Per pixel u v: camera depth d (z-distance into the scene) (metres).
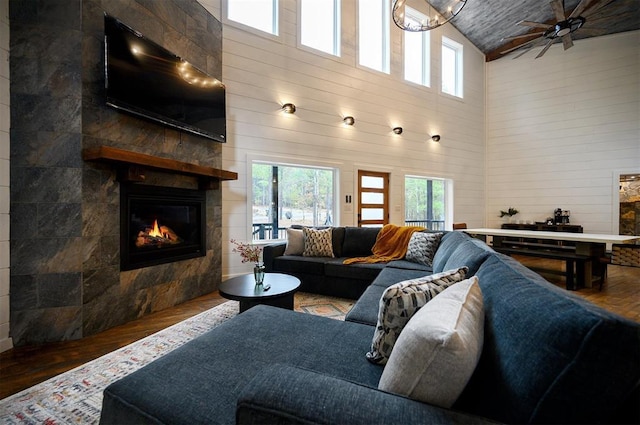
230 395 0.93
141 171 2.65
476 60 7.24
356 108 5.42
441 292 1.03
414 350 0.71
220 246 3.89
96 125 2.47
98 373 1.81
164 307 3.07
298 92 4.78
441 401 0.69
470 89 7.13
